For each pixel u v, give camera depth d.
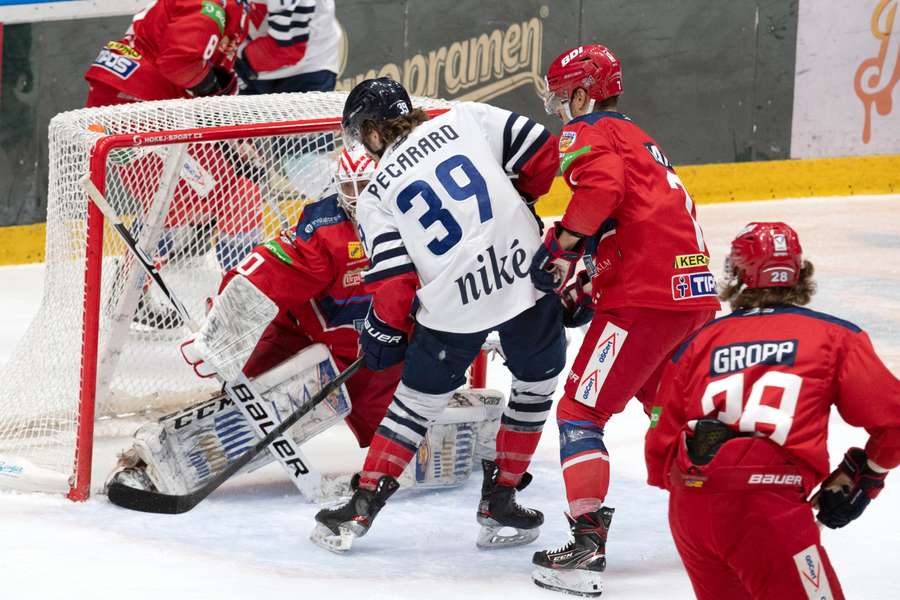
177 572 11.63
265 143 17.22
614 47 35.94
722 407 8.70
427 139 11.98
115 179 16.92
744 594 8.97
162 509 13.62
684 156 36.38
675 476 8.82
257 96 16.97
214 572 11.68
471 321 11.92
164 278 17.30
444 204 11.77
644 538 13.25
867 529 13.26
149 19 21.05
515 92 36.03
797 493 8.55
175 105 16.22
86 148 14.42
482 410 14.98
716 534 8.61
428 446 14.69
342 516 12.50
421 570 12.06
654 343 11.78
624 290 11.72
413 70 35.47
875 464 8.79
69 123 15.23
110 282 16.84
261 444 13.68
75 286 14.73
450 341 12.12
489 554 12.70
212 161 17.05
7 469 14.84
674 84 36.09
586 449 11.71
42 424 15.05
